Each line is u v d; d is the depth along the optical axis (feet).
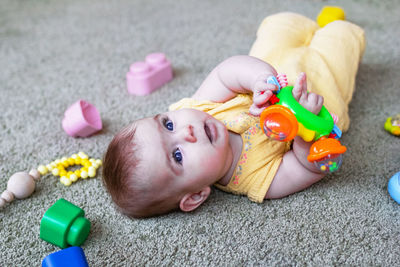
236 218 3.16
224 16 6.23
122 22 6.41
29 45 6.01
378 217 3.05
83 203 3.43
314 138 2.76
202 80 4.86
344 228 2.99
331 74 3.72
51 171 3.76
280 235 2.99
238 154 3.28
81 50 5.77
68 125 4.09
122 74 5.16
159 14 6.52
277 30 4.19
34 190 3.59
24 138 4.24
